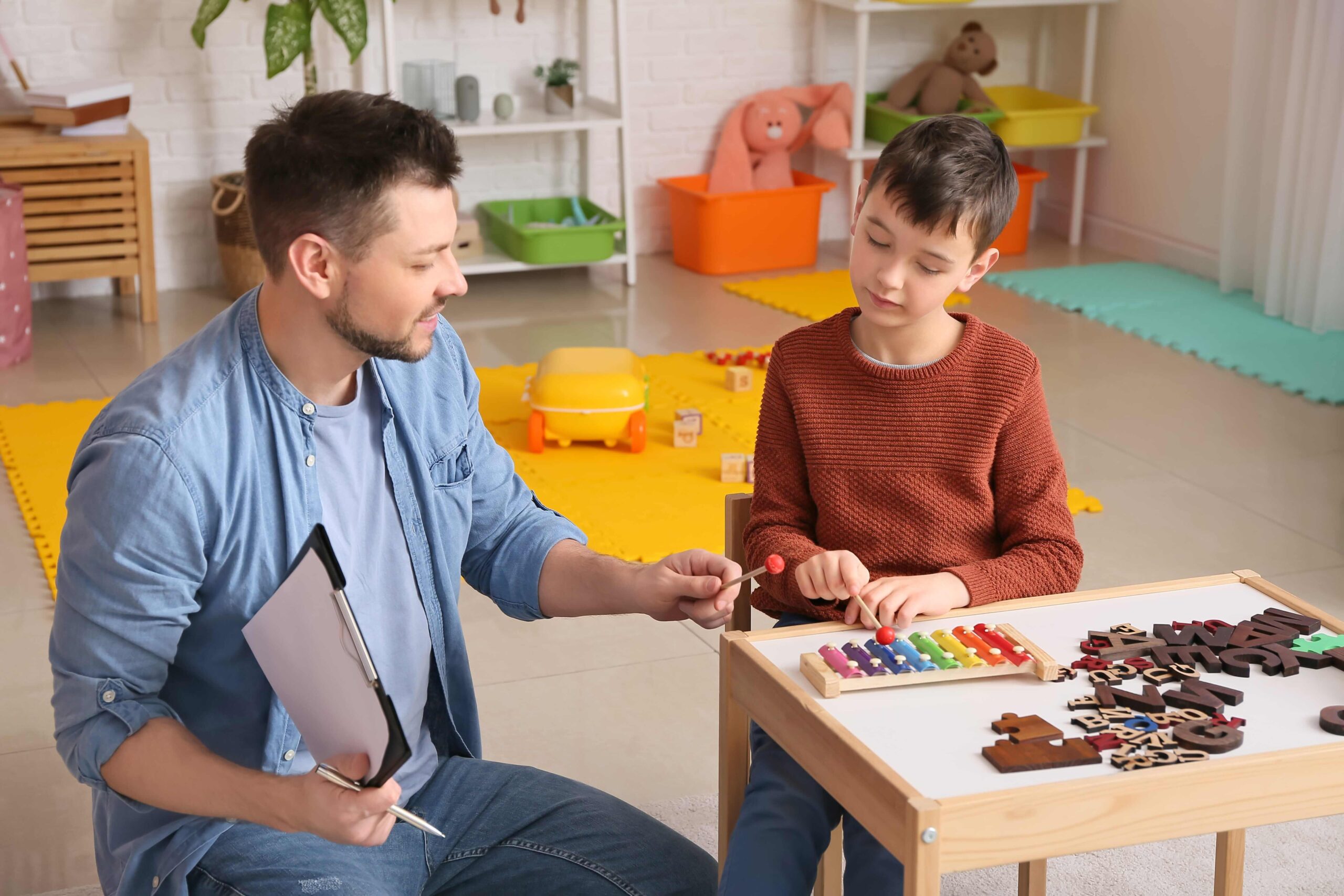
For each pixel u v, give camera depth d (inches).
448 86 169.8
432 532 50.6
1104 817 38.1
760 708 45.8
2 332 139.7
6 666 84.5
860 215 54.9
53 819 69.8
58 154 147.3
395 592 50.1
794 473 59.2
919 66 189.9
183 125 168.2
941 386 56.7
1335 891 63.7
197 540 44.5
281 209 42.4
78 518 43.9
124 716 43.1
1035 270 182.9
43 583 95.6
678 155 191.3
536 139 184.5
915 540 57.1
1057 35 201.9
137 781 42.6
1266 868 65.5
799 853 46.3
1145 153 187.9
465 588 97.0
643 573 52.4
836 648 46.3
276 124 43.0
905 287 53.6
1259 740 40.4
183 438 44.2
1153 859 66.2
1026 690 43.9
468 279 179.5
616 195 190.2
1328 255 151.2
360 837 39.2
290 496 46.3
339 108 42.6
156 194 169.2
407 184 42.3
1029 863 56.7
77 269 152.3
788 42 191.3
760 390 137.4
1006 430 56.7
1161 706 41.9
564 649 88.4
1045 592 53.8
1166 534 105.3
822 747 41.6
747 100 185.3
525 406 131.0
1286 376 140.3
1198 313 162.6
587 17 180.2
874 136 191.3
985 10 198.4
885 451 57.3
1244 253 169.0
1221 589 51.4
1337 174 148.4
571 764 75.1
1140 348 151.6
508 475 56.4
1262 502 111.7
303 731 41.1
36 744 76.5
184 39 165.5
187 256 172.2
